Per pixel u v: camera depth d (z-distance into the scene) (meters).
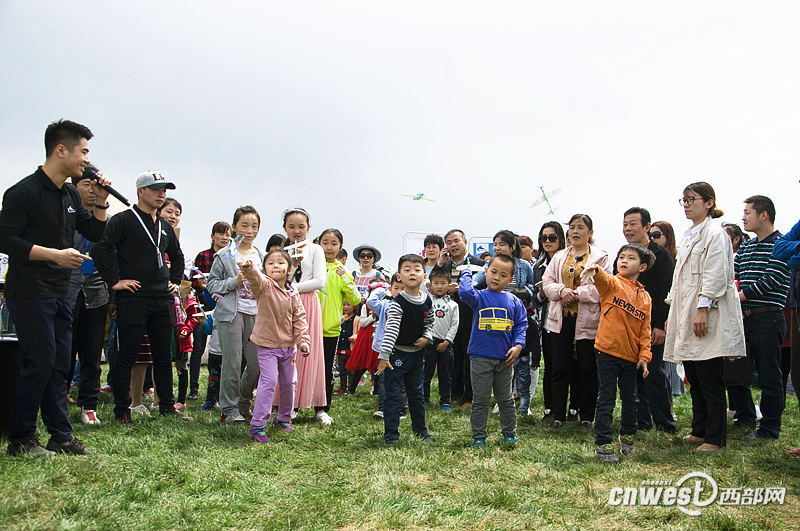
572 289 5.55
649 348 4.37
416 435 4.85
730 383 5.18
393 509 3.02
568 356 5.55
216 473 3.50
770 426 5.01
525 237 7.48
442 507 3.06
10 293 3.72
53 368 3.78
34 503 2.86
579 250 5.66
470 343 4.73
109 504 2.92
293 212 5.82
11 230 3.66
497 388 4.75
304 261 5.64
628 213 5.55
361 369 7.65
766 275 5.09
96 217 4.69
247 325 5.41
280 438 4.68
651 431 5.26
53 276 3.78
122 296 4.98
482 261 7.14
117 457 3.80
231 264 5.40
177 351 6.35
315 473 3.69
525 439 4.88
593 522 2.97
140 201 5.12
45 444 4.01
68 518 2.73
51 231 3.86
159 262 5.13
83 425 4.78
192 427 4.84
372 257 8.52
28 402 3.68
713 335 4.55
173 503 3.02
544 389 6.00
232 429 4.82
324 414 5.58
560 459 4.12
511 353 4.64
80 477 3.28
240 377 5.46
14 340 4.04
